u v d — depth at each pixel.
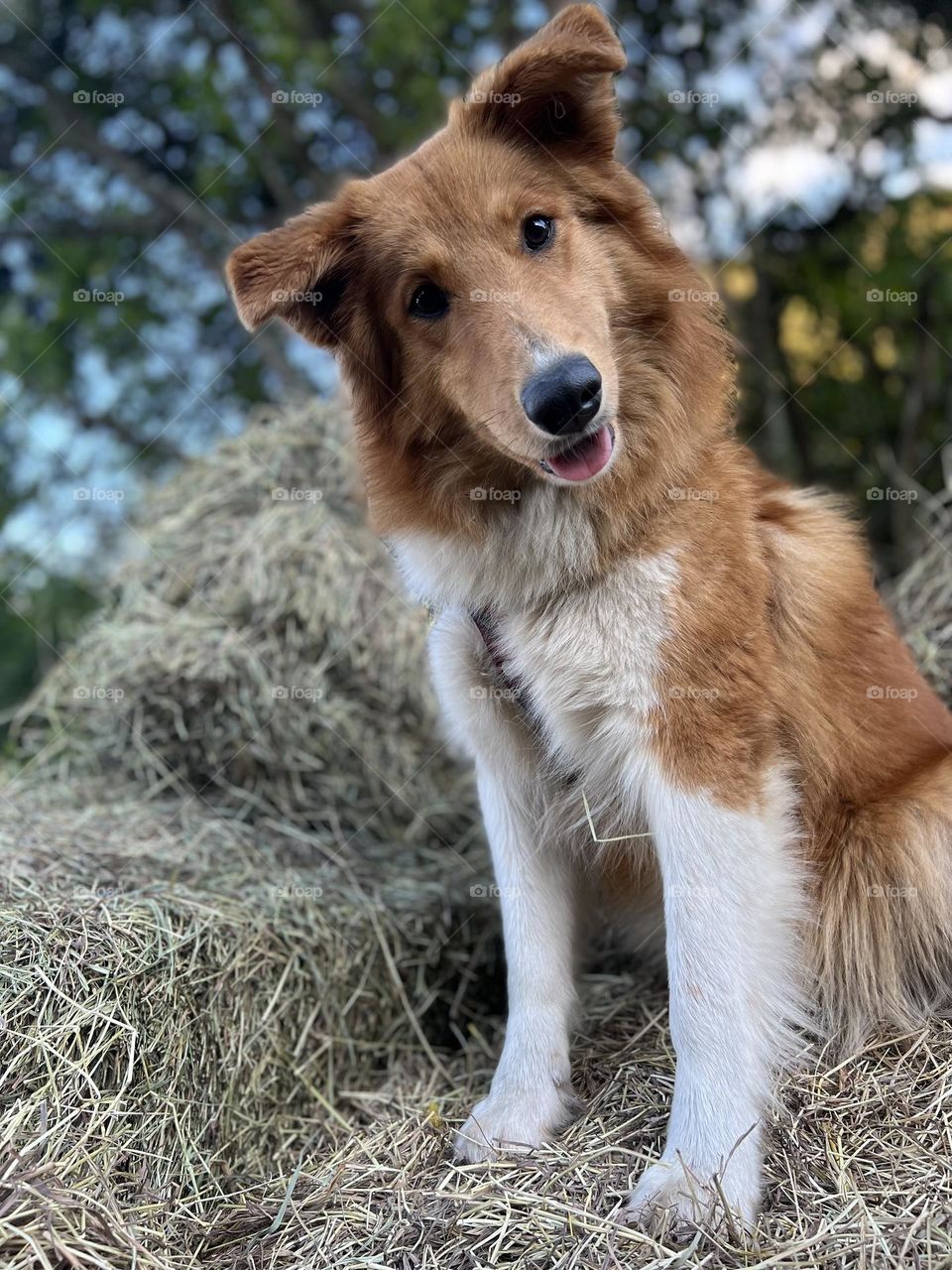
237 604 0.93
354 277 0.62
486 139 0.61
